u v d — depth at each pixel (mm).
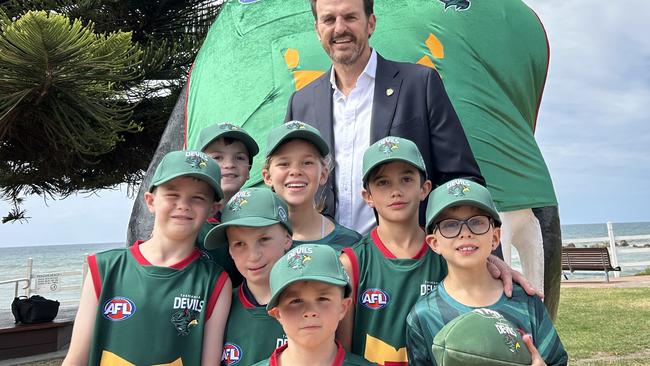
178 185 2676
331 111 3463
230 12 5234
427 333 2543
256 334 2590
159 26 13703
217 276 2699
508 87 4660
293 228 3020
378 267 2771
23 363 9469
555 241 4602
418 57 4328
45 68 8383
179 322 2588
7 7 11773
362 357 2559
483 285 2619
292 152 2955
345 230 3111
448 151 3191
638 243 37281
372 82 3395
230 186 3242
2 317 12156
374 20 3414
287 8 4824
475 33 4586
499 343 2152
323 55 4410
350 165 3365
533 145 4602
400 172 2740
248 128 4391
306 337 2289
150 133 13578
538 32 5090
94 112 9352
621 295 13609
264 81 4516
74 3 11953
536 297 2668
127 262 2707
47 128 10203
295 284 2297
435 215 2574
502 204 4176
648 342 8469
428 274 2744
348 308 2629
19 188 14203
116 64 8852
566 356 2557
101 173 14172
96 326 2586
